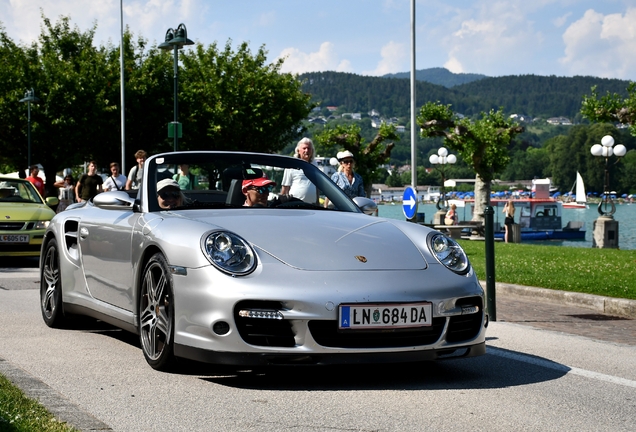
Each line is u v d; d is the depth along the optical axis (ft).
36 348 18.60
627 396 14.64
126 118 121.49
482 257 47.24
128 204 18.25
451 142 119.85
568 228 156.66
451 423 12.40
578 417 12.99
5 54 122.01
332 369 16.49
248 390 14.42
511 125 118.21
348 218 17.65
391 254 15.61
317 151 137.59
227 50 131.03
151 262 16.17
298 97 132.26
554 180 494.59
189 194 18.45
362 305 14.28
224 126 124.57
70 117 116.98
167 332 15.48
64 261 21.31
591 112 75.46
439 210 126.72
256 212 17.38
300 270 14.64
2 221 41.60
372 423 12.30
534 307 29.35
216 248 14.83
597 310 28.91
